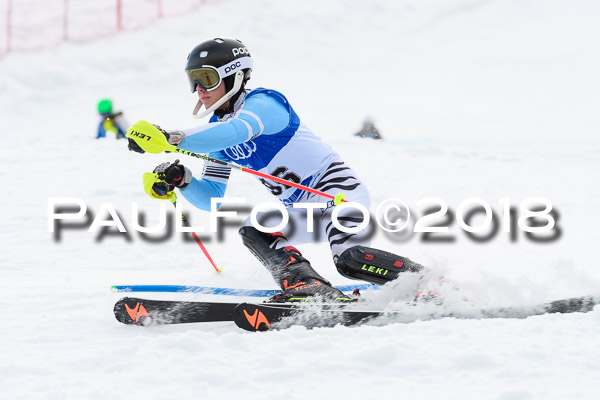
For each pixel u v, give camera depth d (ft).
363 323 37.27
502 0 340.80
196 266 59.06
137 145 36.40
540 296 40.57
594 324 34.30
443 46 303.07
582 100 240.94
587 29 311.06
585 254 59.62
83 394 27.50
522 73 269.03
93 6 305.53
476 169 104.94
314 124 201.26
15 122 226.99
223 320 38.68
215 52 41.42
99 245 67.31
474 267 56.44
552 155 118.73
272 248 43.57
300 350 31.76
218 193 46.03
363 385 27.91
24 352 33.53
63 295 47.03
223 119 43.29
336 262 40.75
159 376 28.94
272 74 276.21
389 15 327.47
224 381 28.37
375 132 134.10
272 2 325.42
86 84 258.16
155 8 313.53
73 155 114.11
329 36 311.47
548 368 28.89
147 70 273.54
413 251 63.41
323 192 42.27
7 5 299.17
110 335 37.17
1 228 74.13
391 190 91.40
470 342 32.19
